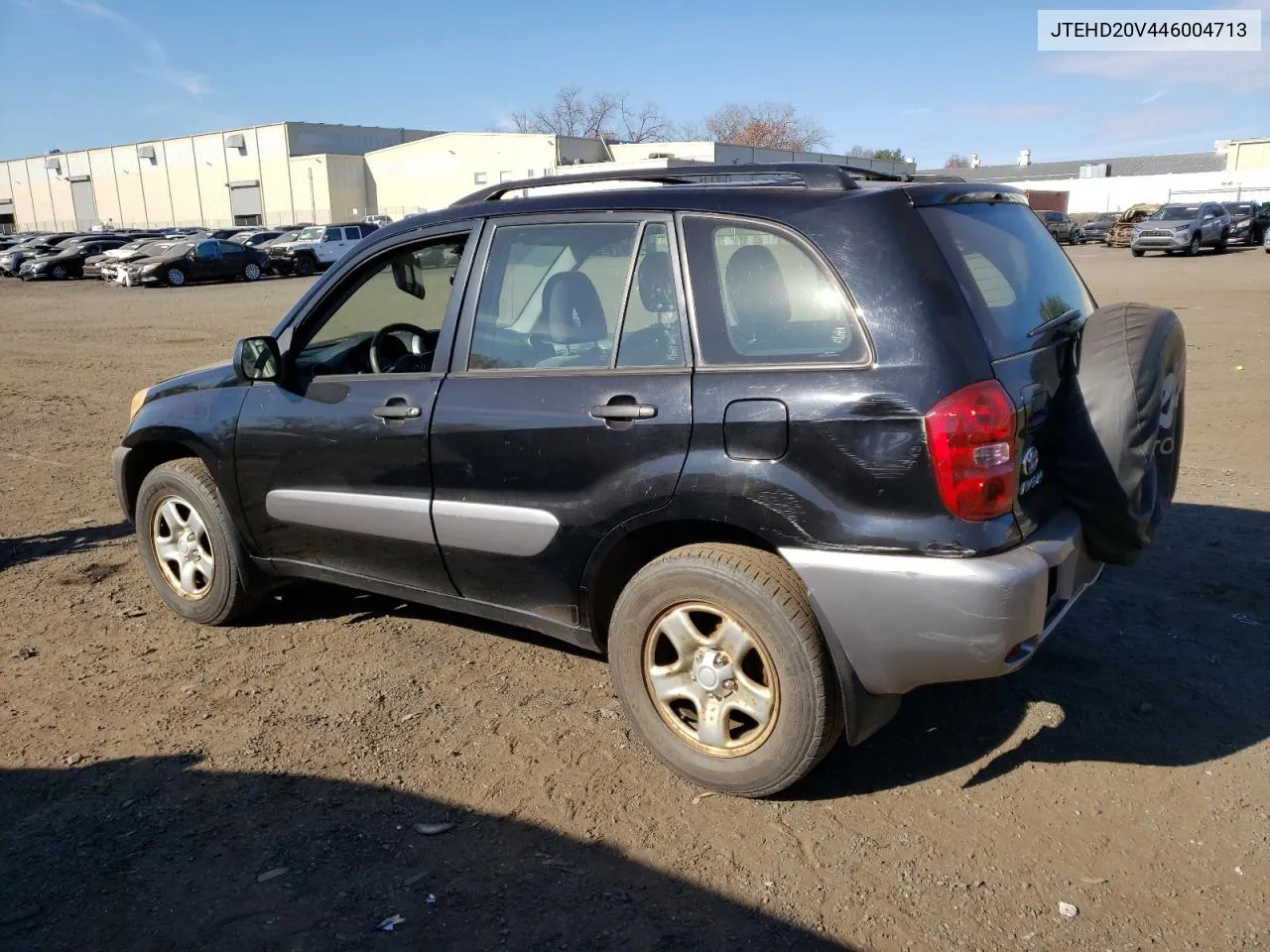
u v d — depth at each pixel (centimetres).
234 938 261
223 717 379
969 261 309
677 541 338
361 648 441
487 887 281
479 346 365
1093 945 256
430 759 348
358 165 6562
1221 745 348
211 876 286
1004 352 296
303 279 3634
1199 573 496
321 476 403
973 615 275
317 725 372
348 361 433
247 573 452
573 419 331
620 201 339
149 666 425
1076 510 322
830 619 293
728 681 316
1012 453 284
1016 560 279
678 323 321
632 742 358
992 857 291
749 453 300
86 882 284
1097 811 312
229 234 4238
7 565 559
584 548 337
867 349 288
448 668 419
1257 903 270
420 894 278
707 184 335
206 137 7106
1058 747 350
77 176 8200
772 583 300
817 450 290
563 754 350
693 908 272
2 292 3125
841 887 280
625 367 329
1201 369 1095
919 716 373
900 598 282
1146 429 311
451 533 367
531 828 308
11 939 261
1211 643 423
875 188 309
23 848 299
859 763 344
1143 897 273
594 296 340
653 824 310
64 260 3684
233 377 442
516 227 362
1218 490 640
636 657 332
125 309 2381
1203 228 3269
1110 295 1947
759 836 303
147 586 525
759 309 307
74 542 599
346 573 419
